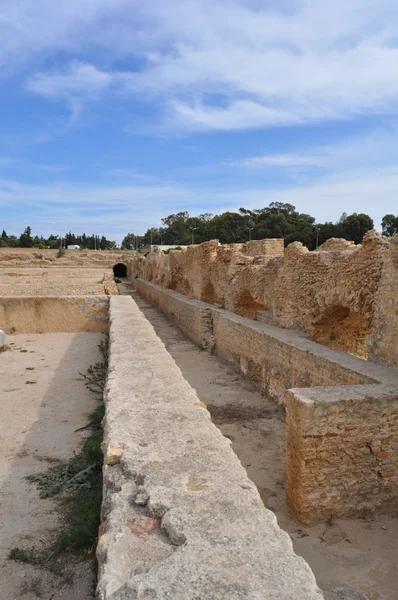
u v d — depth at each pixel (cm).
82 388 648
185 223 10000
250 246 2041
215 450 293
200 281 1934
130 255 5912
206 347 1527
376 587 442
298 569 180
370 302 788
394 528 548
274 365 991
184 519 214
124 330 736
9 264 4312
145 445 300
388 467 575
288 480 595
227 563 183
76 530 327
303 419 547
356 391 589
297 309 1095
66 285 1906
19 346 931
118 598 167
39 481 395
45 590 278
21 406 577
